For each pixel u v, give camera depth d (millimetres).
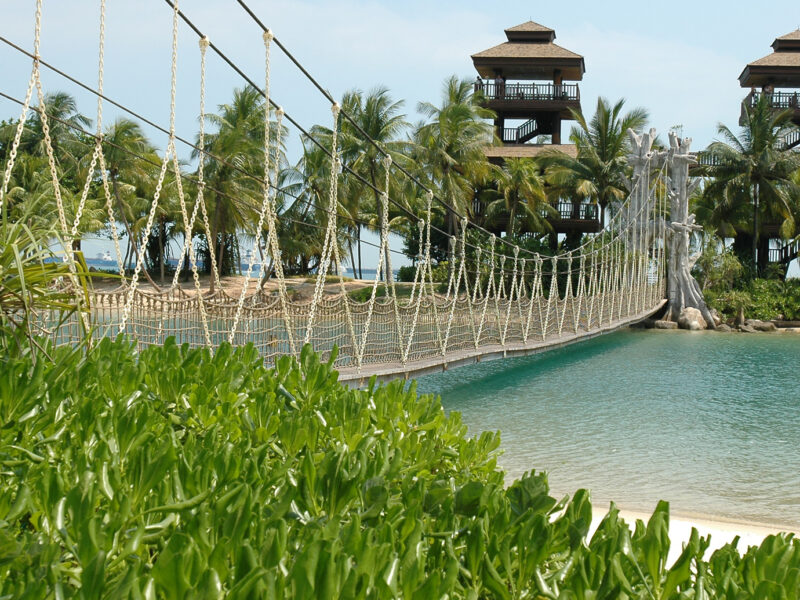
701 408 14742
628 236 33500
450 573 1429
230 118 37938
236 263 48188
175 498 1831
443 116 36375
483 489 1990
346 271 51469
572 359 24125
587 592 1504
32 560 1573
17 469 2219
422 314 15234
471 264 38094
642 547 1670
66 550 1755
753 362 23203
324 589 1295
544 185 42688
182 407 3004
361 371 11266
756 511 7785
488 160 42219
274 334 10516
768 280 39844
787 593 1505
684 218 35031
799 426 12727
